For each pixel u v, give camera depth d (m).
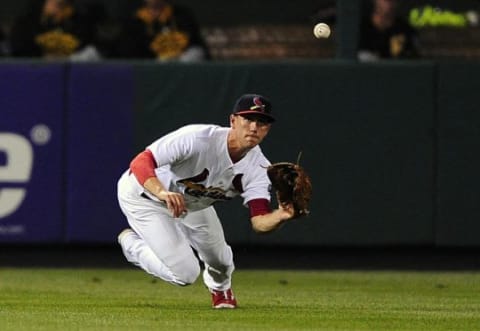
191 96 39.16
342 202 39.38
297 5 50.38
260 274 38.97
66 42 44.09
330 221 39.38
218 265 27.17
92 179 39.16
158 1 44.00
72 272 39.22
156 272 26.83
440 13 48.81
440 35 48.56
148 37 44.03
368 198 39.38
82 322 24.19
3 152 39.06
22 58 43.31
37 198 39.19
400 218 39.38
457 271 40.38
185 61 39.34
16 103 39.06
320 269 40.50
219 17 51.06
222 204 39.09
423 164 39.38
